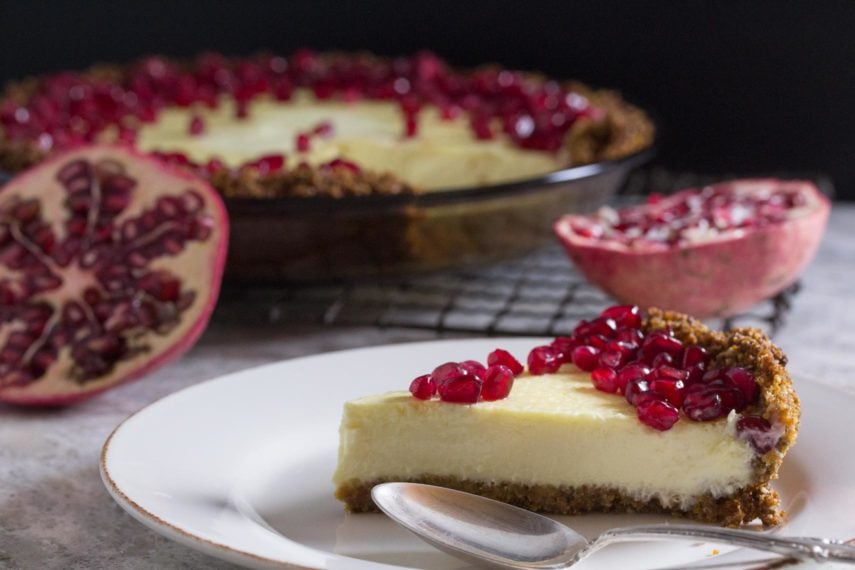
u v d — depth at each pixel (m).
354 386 0.59
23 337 0.64
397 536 0.53
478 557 0.51
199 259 0.65
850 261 0.78
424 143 0.79
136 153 0.67
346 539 0.52
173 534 0.50
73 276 0.65
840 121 0.98
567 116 0.80
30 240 0.65
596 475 0.54
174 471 0.54
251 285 0.71
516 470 0.54
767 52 0.98
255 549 0.50
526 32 1.03
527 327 0.69
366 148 0.79
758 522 0.53
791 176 0.95
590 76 1.02
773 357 0.55
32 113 0.82
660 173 0.95
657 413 0.53
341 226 0.68
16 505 0.57
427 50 1.05
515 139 0.79
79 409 0.64
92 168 0.66
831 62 0.97
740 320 0.70
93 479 0.58
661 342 0.56
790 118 0.99
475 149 0.79
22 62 1.09
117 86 0.89
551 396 0.55
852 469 0.54
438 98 0.87
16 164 0.75
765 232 0.66
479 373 0.55
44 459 0.60
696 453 0.53
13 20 1.08
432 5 1.04
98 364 0.64
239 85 0.91
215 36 1.08
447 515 0.53
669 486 0.54
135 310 0.65
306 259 0.69
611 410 0.54
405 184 0.71
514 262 0.76
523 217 0.70
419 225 0.69
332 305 0.73
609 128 0.79
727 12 0.98
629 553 0.51
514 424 0.54
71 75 0.90
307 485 0.55
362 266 0.70
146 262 0.65
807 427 0.56
